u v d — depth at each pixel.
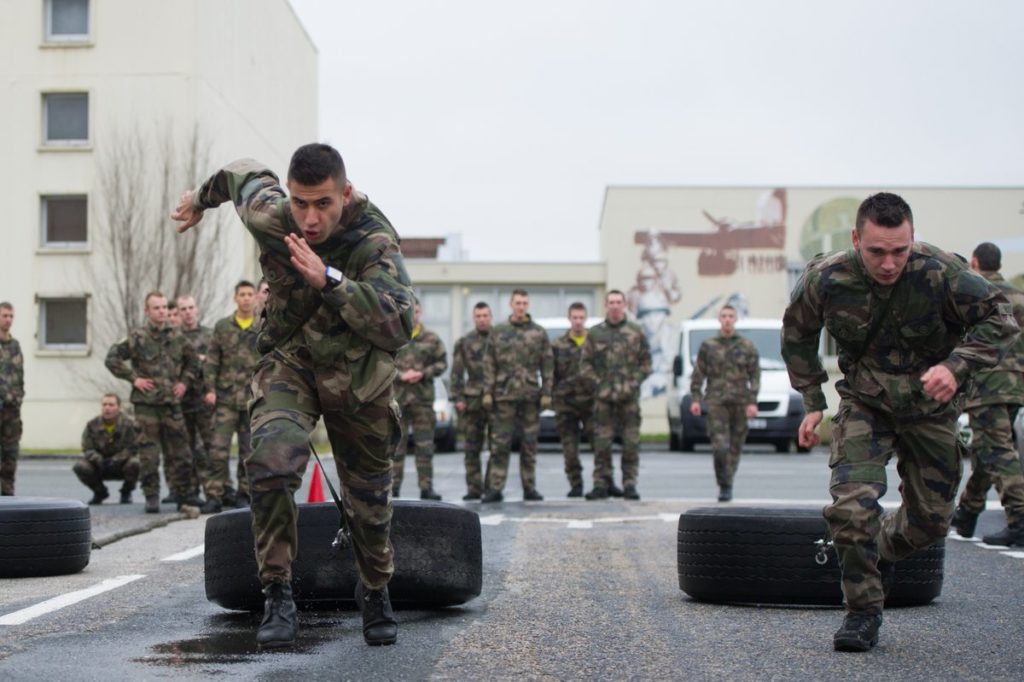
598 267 47.06
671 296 46.62
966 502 10.27
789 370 5.99
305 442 5.27
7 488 14.49
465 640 5.96
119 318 34.75
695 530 7.16
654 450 31.53
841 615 6.79
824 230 46.53
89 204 35.31
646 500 15.20
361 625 6.34
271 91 44.75
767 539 6.95
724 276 46.56
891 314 5.60
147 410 13.13
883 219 5.38
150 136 35.28
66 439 35.28
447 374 31.39
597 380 15.41
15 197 35.66
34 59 35.72
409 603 6.86
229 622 6.48
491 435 15.06
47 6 36.00
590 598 7.34
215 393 13.26
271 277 5.31
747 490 16.80
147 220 34.88
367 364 5.30
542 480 19.67
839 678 5.17
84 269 35.38
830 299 5.66
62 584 7.96
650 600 7.30
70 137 35.88
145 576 8.35
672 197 46.69
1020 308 9.75
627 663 5.46
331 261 5.30
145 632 6.17
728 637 6.11
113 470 14.74
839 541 5.82
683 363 29.16
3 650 5.67
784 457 26.19
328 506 6.56
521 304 15.05
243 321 13.34
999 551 9.55
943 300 5.54
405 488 17.94
